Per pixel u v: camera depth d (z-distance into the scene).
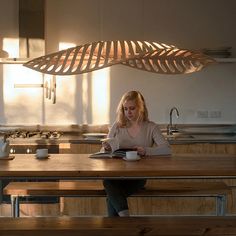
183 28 5.53
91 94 5.55
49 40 5.47
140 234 2.53
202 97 5.58
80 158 3.22
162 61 2.88
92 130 5.53
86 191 3.54
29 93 5.52
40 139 4.83
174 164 2.89
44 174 2.63
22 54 5.25
